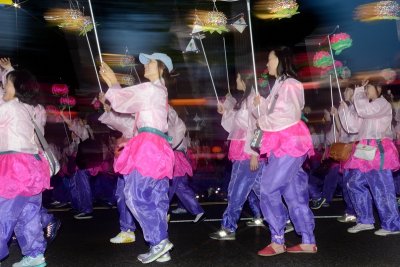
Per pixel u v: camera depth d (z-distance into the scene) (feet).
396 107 23.76
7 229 12.84
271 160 14.30
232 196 17.40
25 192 12.95
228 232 17.48
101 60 13.88
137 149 13.55
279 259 14.23
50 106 28.02
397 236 17.06
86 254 15.66
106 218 23.81
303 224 14.76
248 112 16.37
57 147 28.89
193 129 38.83
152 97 13.70
